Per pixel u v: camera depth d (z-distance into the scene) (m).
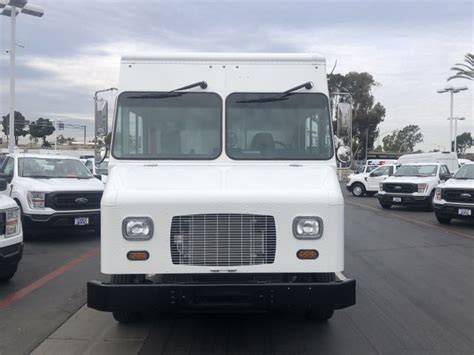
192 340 5.27
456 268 8.77
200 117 5.59
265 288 4.48
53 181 11.34
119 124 5.59
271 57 5.69
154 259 4.56
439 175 19.89
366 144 60.47
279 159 5.55
